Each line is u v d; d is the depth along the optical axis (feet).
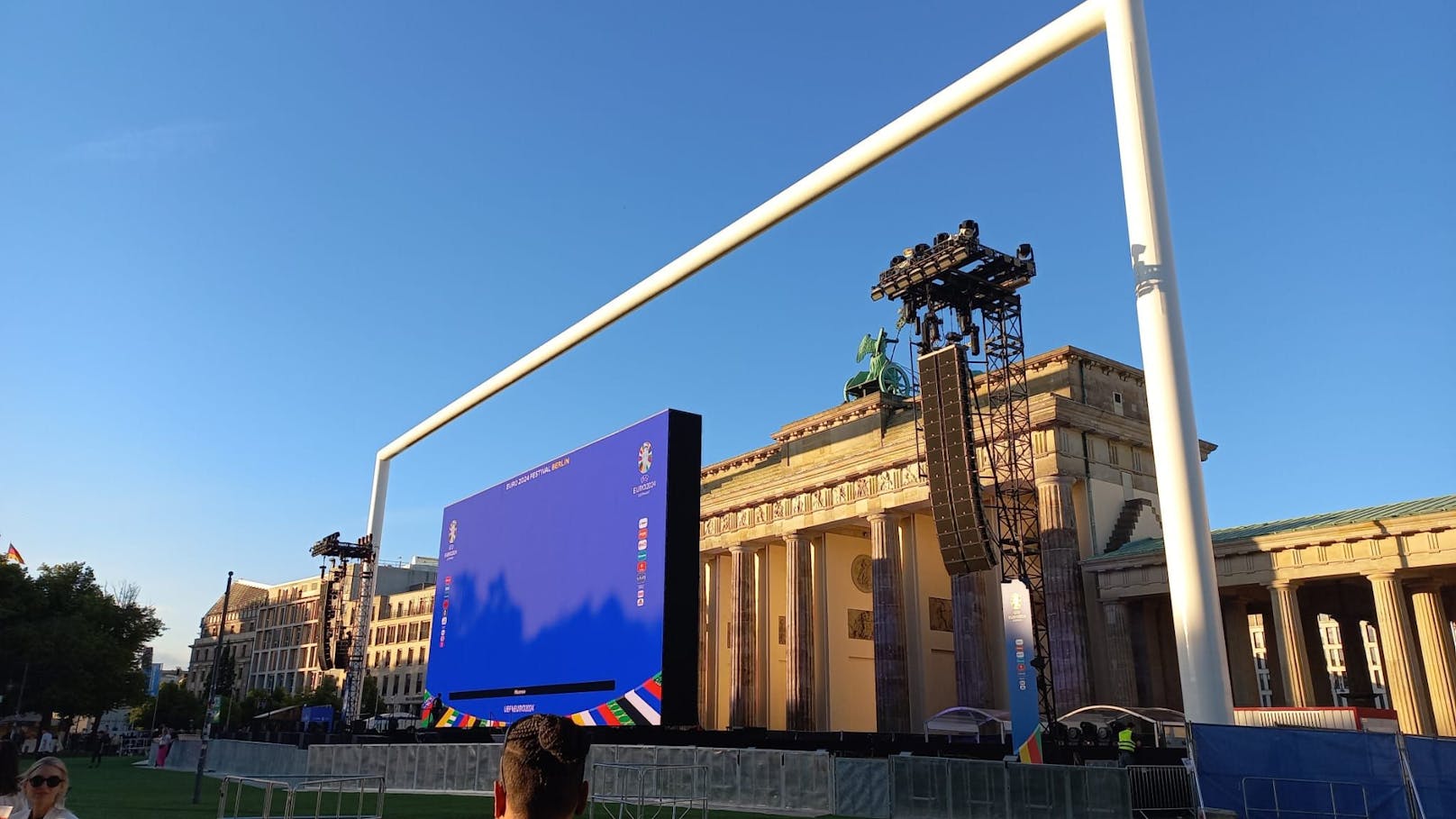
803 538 215.92
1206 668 68.74
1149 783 74.28
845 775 89.25
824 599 216.13
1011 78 83.66
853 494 202.90
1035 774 75.82
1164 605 169.48
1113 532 172.45
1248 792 63.10
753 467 257.96
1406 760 59.98
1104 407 187.01
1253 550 149.59
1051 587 161.48
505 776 12.03
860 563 225.35
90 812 90.43
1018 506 146.72
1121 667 157.48
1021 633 100.37
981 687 171.01
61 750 292.81
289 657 516.32
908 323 136.77
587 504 126.21
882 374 229.25
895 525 195.93
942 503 114.42
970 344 138.21
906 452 189.67
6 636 269.64
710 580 249.34
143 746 330.54
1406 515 133.59
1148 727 145.89
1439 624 141.18
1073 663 155.02
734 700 218.59
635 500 116.98
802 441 231.30
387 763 134.92
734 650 222.07
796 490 213.66
